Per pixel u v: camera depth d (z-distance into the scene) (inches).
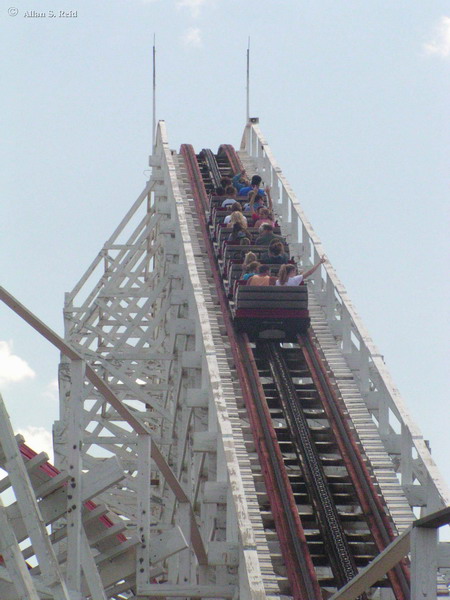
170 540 753.0
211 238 1248.8
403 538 445.1
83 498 706.2
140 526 753.0
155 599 808.3
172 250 1286.9
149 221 1595.7
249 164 1619.1
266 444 857.5
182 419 1197.1
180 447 1178.0
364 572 470.9
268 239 1141.1
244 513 738.8
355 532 808.3
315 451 856.3
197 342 1003.9
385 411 925.2
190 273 1086.4
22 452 706.8
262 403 906.7
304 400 937.5
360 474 834.2
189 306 1101.7
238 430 871.7
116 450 1391.5
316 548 780.0
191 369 1103.0
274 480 820.0
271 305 997.8
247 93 1850.4
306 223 1232.2
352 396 956.6
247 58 1849.2
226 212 1248.2
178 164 1550.2
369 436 896.9
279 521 780.0
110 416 1435.8
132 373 1476.4
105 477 704.4
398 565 741.9
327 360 1013.2
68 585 669.3
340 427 887.7
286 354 1007.0
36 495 693.3
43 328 643.5
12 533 538.3
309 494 816.3
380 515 795.4
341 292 1061.1
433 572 434.9
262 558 743.7
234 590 753.0
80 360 676.1
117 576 775.7
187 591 754.8
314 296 1144.2
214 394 861.2
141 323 1515.7
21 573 533.0
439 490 796.6
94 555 770.8
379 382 935.0
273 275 1066.7
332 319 1080.8
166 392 1398.9
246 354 976.3
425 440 876.0
